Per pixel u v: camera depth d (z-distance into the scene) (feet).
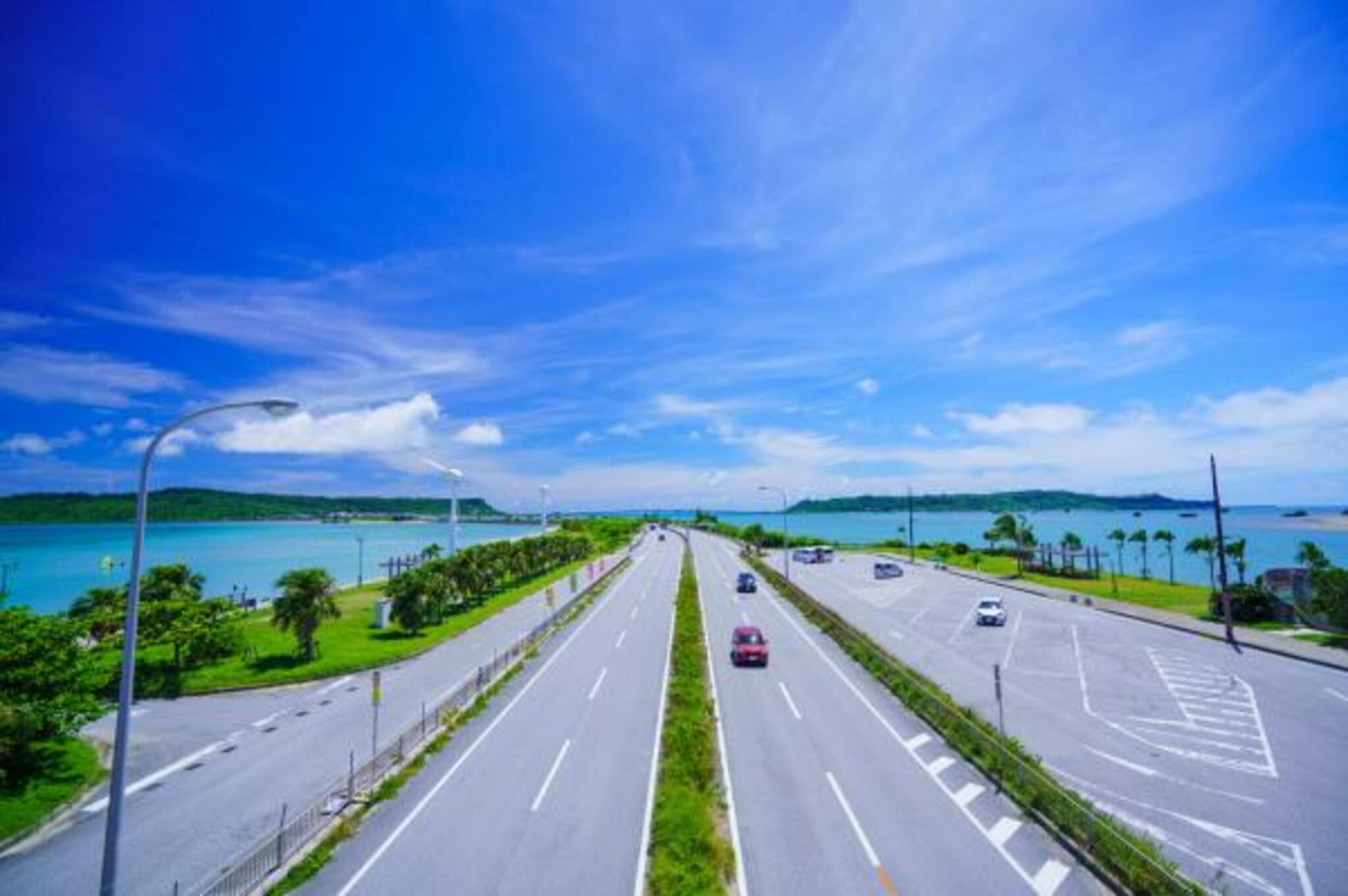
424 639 129.49
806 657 118.11
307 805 59.41
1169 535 257.75
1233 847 52.39
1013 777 61.67
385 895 45.85
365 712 86.69
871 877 47.70
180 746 75.51
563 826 55.67
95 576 315.78
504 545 220.02
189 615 108.88
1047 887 46.34
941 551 329.93
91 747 74.64
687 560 299.79
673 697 87.40
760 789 62.59
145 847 53.52
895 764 68.74
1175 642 130.62
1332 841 53.16
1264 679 102.53
